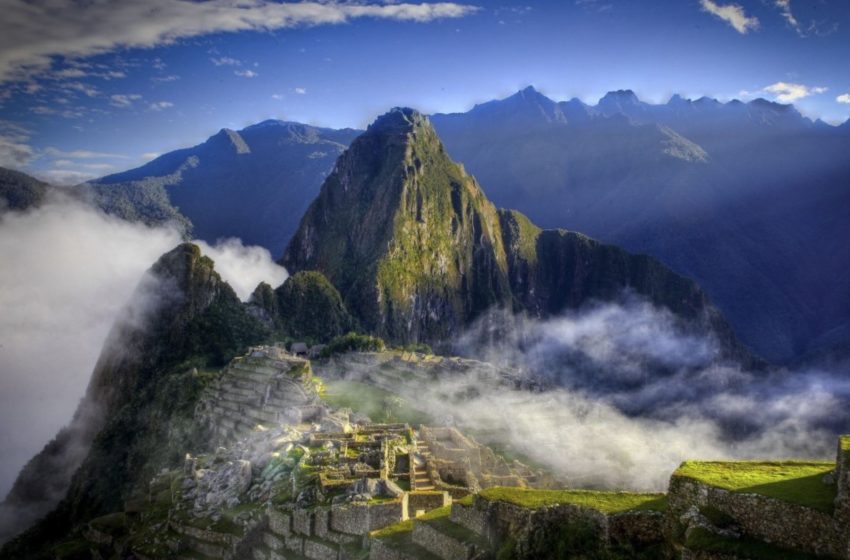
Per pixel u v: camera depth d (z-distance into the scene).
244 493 77.06
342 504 60.00
